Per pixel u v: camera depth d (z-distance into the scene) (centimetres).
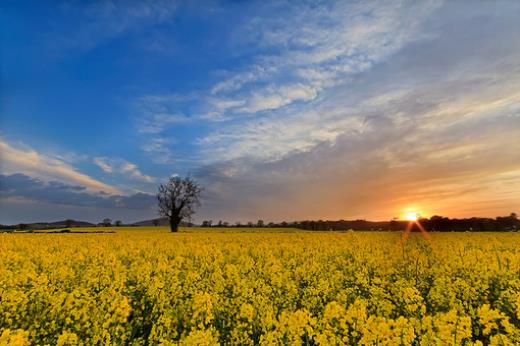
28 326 815
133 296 1068
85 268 1506
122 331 753
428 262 1645
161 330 720
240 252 2061
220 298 916
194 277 1156
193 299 834
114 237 3312
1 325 815
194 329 622
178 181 6744
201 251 1919
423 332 603
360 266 1580
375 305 887
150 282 1093
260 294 966
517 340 577
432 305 961
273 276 1133
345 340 571
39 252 1953
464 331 543
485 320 620
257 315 791
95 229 7025
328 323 634
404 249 1969
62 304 891
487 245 2127
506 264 1444
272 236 3419
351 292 1031
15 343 532
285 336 637
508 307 898
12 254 1747
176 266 1570
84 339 732
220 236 3469
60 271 1263
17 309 858
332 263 1672
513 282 1085
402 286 1101
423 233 3369
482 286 1085
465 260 1538
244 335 713
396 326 559
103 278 1193
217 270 1280
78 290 952
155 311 885
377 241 2516
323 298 973
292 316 614
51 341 725
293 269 1488
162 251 2161
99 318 760
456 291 1020
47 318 839
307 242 2538
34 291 927
